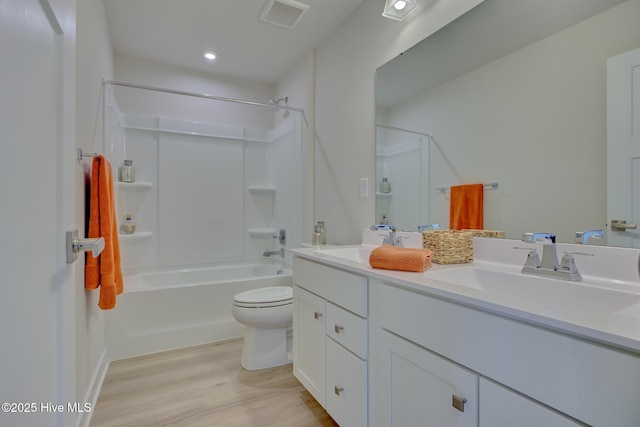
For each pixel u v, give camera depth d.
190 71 3.15
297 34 2.46
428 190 1.63
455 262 1.30
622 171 0.96
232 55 2.84
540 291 1.00
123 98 2.88
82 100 1.44
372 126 2.01
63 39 0.73
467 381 0.80
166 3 2.10
